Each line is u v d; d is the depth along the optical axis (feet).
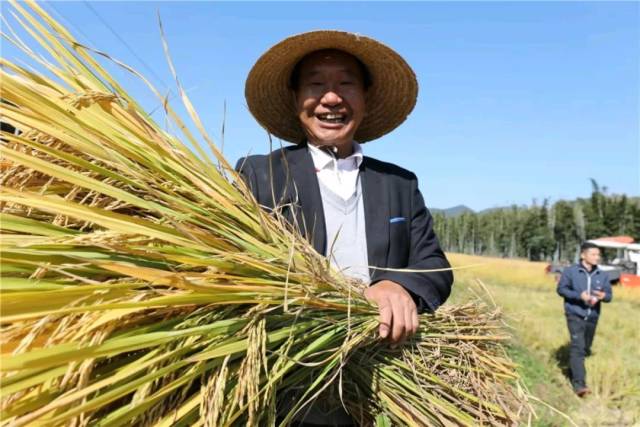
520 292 68.44
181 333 4.83
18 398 4.14
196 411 5.09
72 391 4.19
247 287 5.40
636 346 33.73
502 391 7.43
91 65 5.80
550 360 27.73
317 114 8.04
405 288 7.13
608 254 147.64
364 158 8.38
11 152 4.63
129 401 4.72
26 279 4.49
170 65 6.01
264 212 6.59
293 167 7.90
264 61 8.11
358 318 6.45
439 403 6.91
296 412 5.99
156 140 5.88
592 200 217.36
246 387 5.31
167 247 5.21
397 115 9.15
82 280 4.60
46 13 5.63
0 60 5.21
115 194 5.19
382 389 6.81
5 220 4.73
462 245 256.11
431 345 7.18
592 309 25.03
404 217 8.21
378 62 8.30
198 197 5.95
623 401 22.00
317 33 7.70
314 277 6.11
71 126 5.29
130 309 4.47
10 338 4.20
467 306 7.89
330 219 7.81
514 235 237.86
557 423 18.88
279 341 5.86
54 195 5.19
